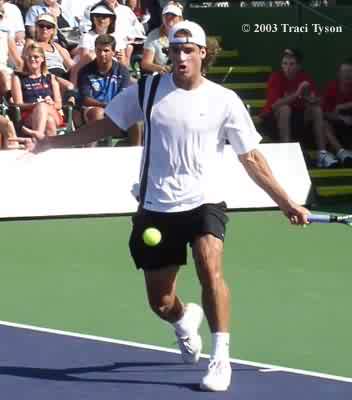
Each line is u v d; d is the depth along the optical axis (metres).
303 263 23.41
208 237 14.77
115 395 14.69
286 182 29.38
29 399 14.56
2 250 24.50
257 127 32.47
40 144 15.50
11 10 33.44
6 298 20.39
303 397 14.66
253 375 15.69
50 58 32.16
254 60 36.78
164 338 17.67
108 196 28.19
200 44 14.70
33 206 27.69
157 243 14.67
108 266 22.94
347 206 30.11
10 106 29.09
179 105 14.75
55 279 21.89
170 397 14.58
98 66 30.12
